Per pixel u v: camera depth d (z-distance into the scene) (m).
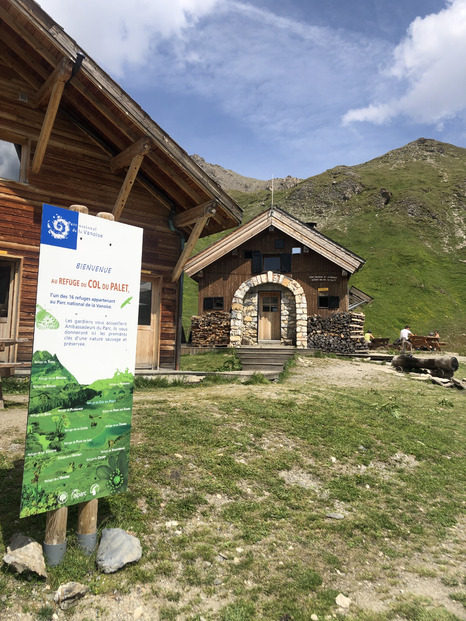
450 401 11.27
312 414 7.45
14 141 8.80
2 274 8.98
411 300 44.50
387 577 3.72
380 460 6.00
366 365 16.98
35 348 2.99
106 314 3.39
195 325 21.19
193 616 3.00
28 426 2.95
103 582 3.16
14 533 3.39
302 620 3.08
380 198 77.69
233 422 6.48
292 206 83.12
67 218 3.18
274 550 3.82
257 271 21.14
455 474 6.02
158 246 10.81
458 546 4.32
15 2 6.39
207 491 4.46
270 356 17.30
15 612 2.77
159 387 9.64
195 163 8.37
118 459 3.46
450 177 89.88
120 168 9.62
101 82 7.27
